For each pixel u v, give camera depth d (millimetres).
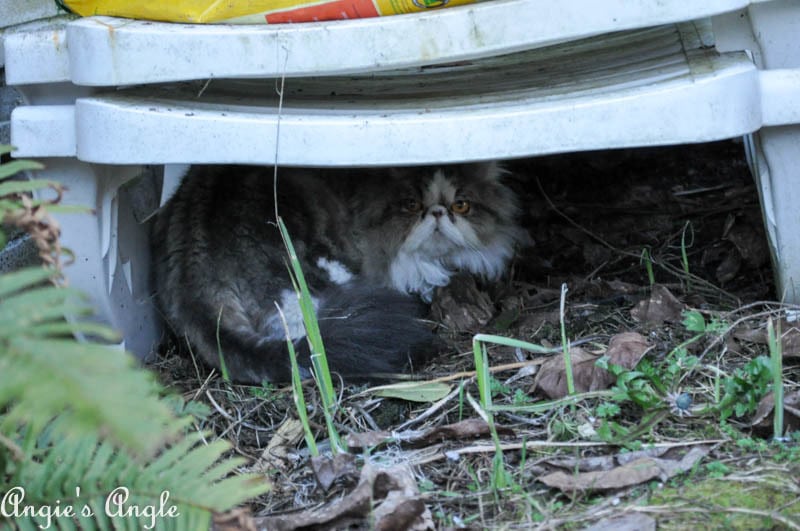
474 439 2189
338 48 2289
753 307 2703
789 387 2242
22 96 2588
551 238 3465
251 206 2928
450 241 3184
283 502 2057
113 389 1098
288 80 2791
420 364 2646
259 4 2359
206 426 2430
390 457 2127
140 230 2938
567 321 2783
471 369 2598
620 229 3430
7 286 1265
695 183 3703
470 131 2322
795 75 2379
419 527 1815
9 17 2910
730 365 2383
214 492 1495
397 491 1923
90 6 2531
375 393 2457
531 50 2900
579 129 2305
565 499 1903
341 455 2062
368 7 2328
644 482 1895
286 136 2352
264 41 2301
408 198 3186
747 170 3729
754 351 2441
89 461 1589
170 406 2023
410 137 2334
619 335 2459
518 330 2805
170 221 2949
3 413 1923
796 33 2410
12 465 1625
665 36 2807
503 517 1858
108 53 2352
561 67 2742
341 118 2365
